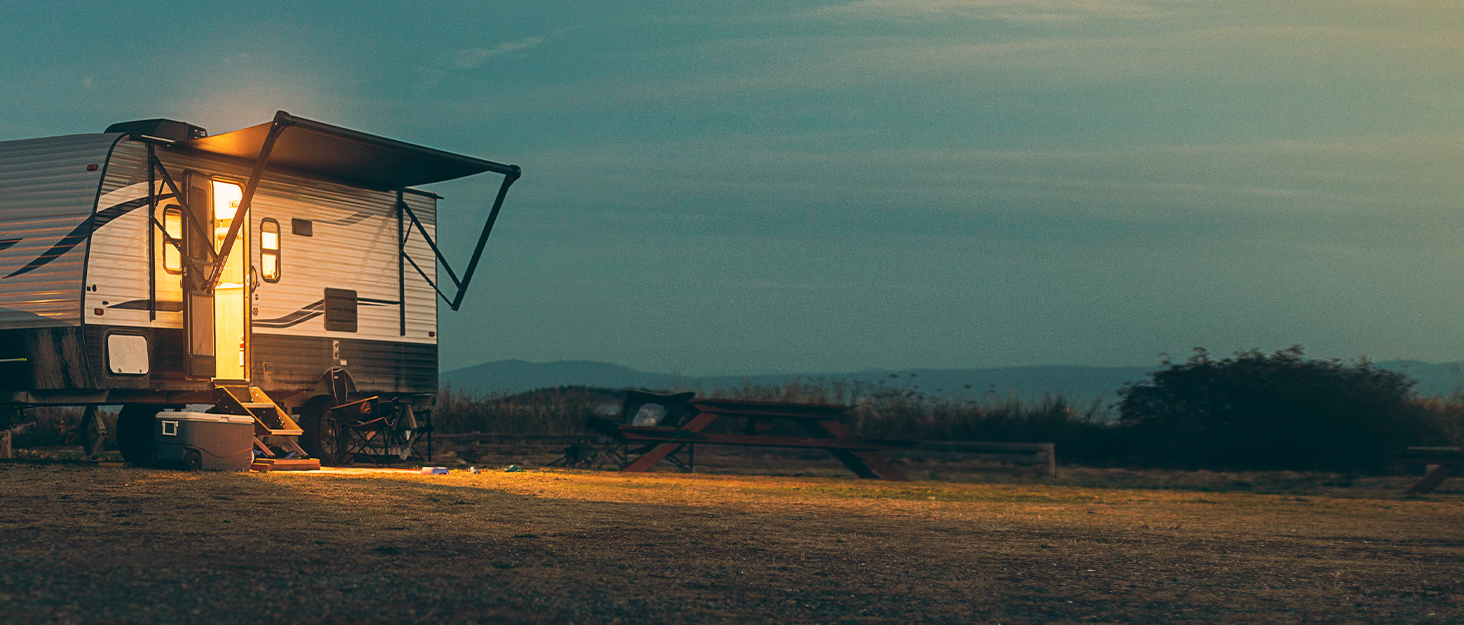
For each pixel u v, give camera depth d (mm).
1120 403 18375
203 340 12219
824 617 4641
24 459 12750
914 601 5074
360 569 5016
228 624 3686
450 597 4453
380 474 11680
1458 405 17312
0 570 4371
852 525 8047
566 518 7746
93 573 4434
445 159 13125
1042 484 14039
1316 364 17203
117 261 11406
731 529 7516
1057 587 5574
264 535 6062
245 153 12594
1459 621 4977
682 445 14641
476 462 16219
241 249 12930
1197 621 4840
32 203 11375
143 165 11719
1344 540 7945
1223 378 17156
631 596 4816
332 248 14023
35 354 11180
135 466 11555
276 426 12828
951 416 19938
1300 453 16641
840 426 14891
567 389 23641
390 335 14812
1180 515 9617
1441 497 12594
